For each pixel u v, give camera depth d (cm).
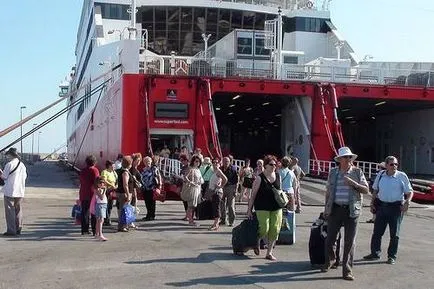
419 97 2742
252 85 2617
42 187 2898
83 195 1230
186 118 2505
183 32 3956
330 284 801
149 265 909
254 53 3083
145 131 2466
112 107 2766
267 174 975
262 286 778
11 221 1210
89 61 4119
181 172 1766
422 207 2133
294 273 867
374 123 4366
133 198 1417
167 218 1550
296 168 1764
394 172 980
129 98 2459
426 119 3528
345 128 4869
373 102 3119
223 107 3703
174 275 839
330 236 869
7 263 914
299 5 4322
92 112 3806
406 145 3809
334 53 3838
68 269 872
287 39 4031
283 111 3428
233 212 1407
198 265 916
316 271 885
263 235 980
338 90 2706
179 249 1061
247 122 4822
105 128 3066
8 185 1201
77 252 1018
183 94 2509
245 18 3959
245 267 906
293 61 3325
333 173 858
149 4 3809
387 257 1007
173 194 2139
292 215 1147
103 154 3125
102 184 1170
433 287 802
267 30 3111
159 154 2614
